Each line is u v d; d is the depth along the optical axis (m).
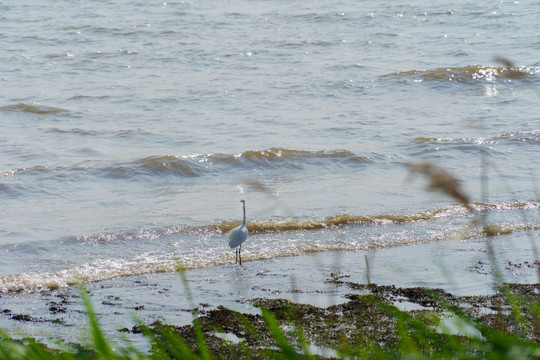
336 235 13.77
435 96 27.75
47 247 12.92
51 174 17.56
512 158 19.16
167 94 27.81
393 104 26.52
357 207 15.52
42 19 44.44
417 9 49.34
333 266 11.88
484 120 23.62
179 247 13.08
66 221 14.52
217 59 34.84
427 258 12.16
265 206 15.63
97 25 42.75
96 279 11.44
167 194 16.64
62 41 38.69
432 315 8.75
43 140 21.44
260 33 41.72
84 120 23.97
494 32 41.12
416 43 38.88
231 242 12.20
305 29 43.19
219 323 9.16
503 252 12.38
